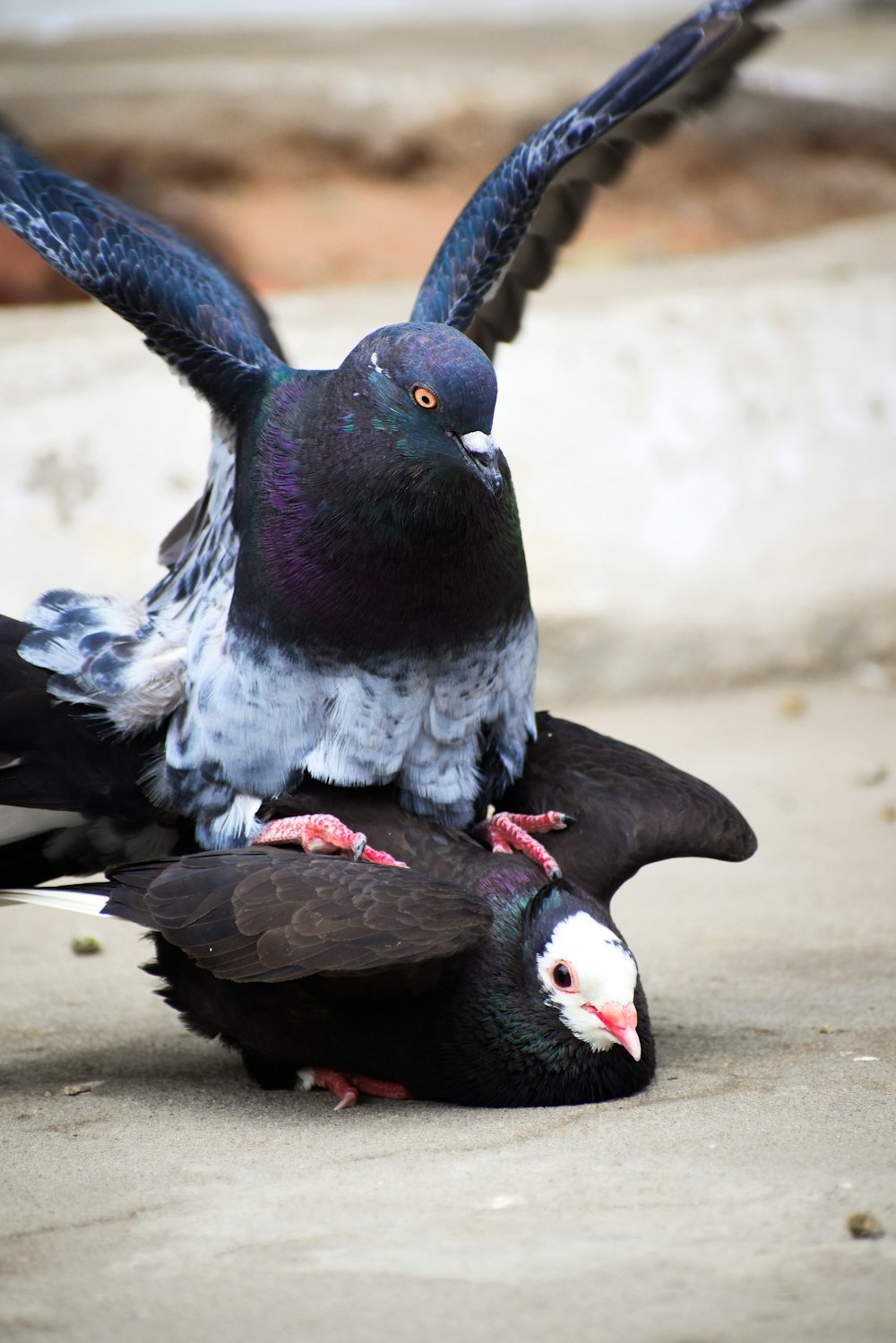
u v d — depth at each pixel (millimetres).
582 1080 8633
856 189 33438
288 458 8883
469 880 9039
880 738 16719
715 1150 7824
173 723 9383
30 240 9875
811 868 13242
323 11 50312
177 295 9672
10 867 9984
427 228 32781
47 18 47312
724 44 10227
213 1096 9125
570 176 10641
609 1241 6758
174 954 9133
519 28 44375
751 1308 6113
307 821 9023
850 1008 10141
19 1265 6766
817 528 18797
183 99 33375
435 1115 8656
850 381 19641
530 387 18766
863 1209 7035
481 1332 6000
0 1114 8828
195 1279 6539
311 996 8648
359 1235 6902
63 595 9688
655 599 18188
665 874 13336
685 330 19594
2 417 17953
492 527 8789
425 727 9211
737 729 17062
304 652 8922
